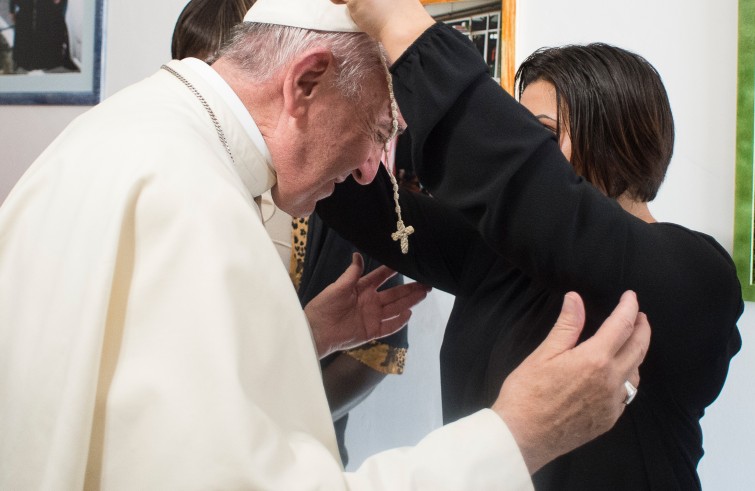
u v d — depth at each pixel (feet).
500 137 2.25
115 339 2.04
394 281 4.69
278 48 2.64
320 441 2.18
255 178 2.73
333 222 3.61
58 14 6.56
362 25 2.44
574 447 2.25
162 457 1.87
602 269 2.28
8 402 2.05
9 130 6.95
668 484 2.63
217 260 2.05
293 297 2.23
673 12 4.30
